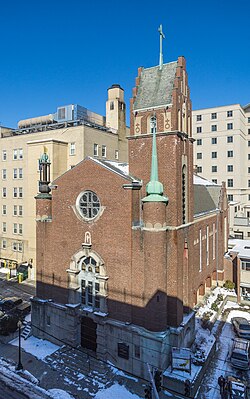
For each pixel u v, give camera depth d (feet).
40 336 103.04
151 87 94.17
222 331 106.63
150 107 90.68
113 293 87.86
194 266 113.91
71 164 160.76
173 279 85.10
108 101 191.52
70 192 97.09
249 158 299.17
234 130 281.33
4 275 174.29
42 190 104.22
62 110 182.60
